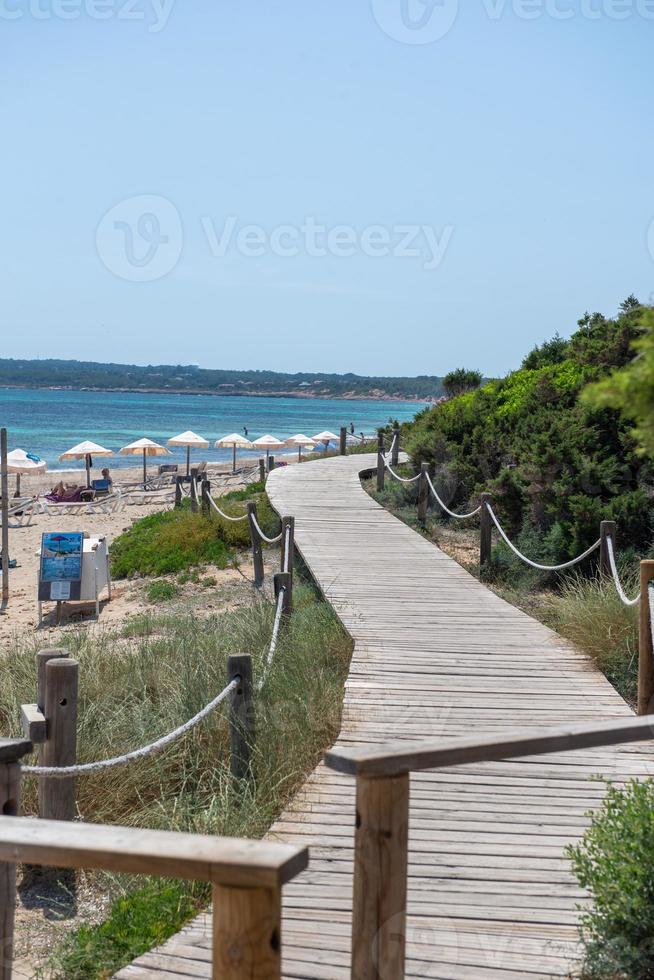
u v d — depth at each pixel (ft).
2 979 11.60
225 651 29.04
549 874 14.47
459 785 18.39
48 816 18.40
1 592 59.88
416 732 21.47
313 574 39.81
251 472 140.36
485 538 42.01
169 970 12.46
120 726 23.29
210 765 21.61
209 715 22.89
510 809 17.19
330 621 32.14
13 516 97.76
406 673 26.21
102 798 20.47
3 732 26.55
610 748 20.44
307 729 21.49
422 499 54.34
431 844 15.64
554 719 22.38
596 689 24.91
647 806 11.93
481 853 15.28
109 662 29.63
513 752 9.96
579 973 11.59
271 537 57.72
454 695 24.27
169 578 55.36
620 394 7.16
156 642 32.50
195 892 16.08
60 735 18.40
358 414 537.65
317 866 15.24
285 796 19.16
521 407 55.98
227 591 48.96
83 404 531.91
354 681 25.41
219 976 6.59
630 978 11.09
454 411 64.28
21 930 16.35
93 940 15.06
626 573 34.94
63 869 18.11
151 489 120.26
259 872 6.41
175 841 6.91
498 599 36.11
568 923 12.89
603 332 54.08
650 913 11.05
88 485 119.03
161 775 21.15
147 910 15.69
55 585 49.01
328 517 54.95
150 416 422.00
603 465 42.09
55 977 14.38
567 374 54.95
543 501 44.09
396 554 44.47
